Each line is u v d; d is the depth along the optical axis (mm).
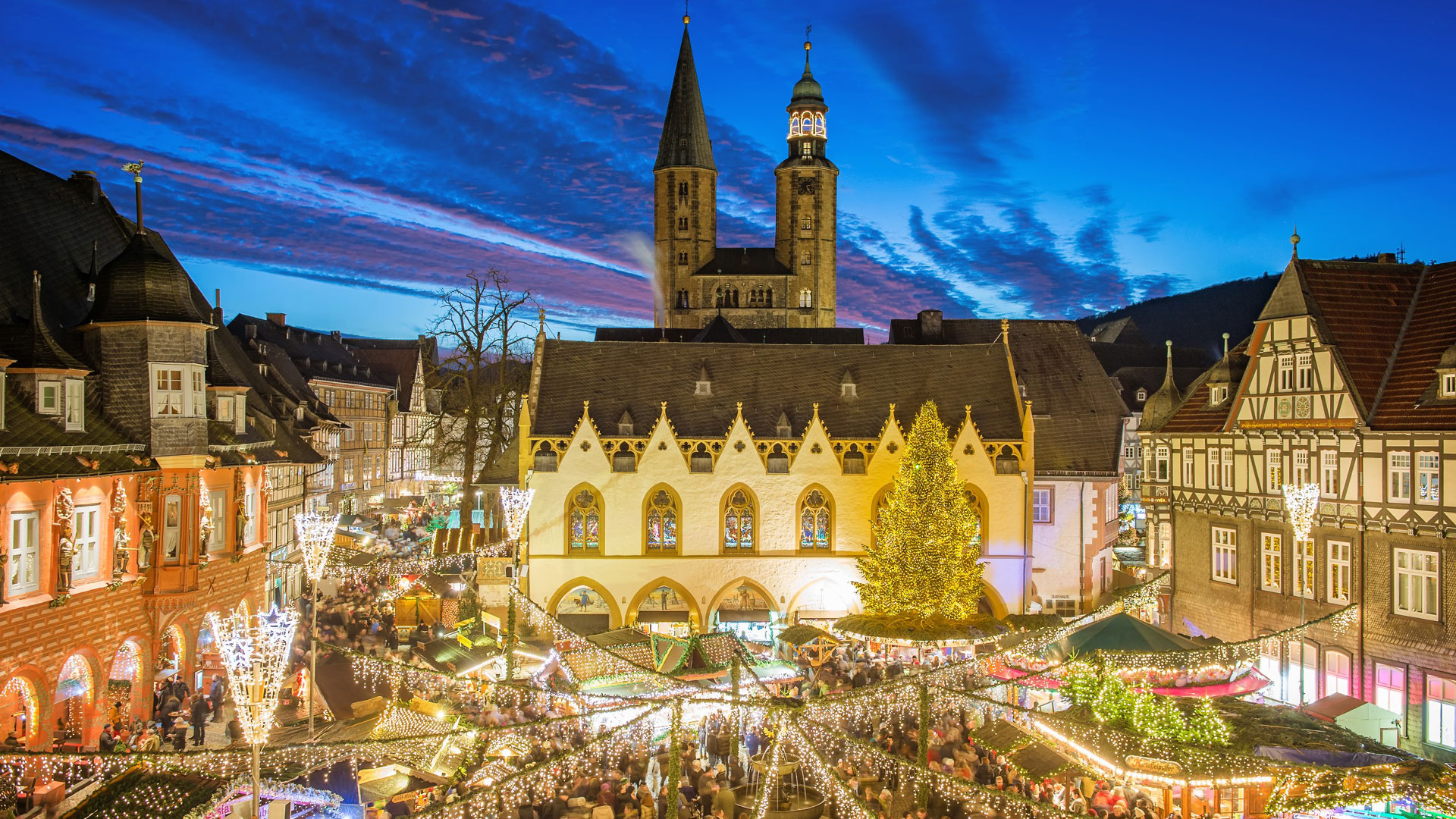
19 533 32406
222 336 55938
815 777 30547
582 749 24297
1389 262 49719
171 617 40344
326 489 89438
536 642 47219
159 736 34938
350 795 27531
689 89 152250
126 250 40125
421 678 37156
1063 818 22516
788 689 40219
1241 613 46469
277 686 22031
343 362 111500
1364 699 39219
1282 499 43844
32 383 34719
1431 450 36844
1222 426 48125
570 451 56969
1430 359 39500
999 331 91750
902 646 48312
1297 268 43469
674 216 152750
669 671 38219
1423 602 37188
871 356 63594
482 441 89812
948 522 50156
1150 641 35500
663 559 57031
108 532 36875
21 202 42344
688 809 29000
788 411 60750
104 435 37594
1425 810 25922
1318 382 41969
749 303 152500
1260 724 31297
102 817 22844
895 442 58062
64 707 35562
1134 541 75438
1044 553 63000
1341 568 40750
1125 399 121438
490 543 60031
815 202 152375
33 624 32406
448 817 23203
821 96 153750
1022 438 59781
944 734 35406
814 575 57500
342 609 57312
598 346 62219
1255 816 27031
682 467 57281
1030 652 37844
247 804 26547
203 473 43125
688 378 61656
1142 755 27719
